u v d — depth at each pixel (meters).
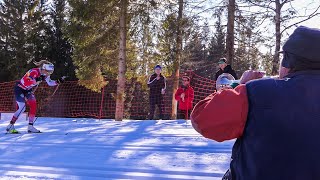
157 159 4.35
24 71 25.52
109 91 17.56
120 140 5.85
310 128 1.15
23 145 5.55
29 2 26.77
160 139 5.89
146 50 12.98
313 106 1.17
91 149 5.10
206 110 1.27
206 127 1.26
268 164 1.16
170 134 6.46
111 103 17.48
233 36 13.33
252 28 13.61
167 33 12.47
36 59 26.31
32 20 26.64
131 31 11.70
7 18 26.64
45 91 20.52
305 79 1.22
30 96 7.15
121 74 10.93
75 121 10.02
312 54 1.22
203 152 4.77
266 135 1.17
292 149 1.14
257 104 1.22
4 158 4.54
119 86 10.86
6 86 17.67
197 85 13.12
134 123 8.81
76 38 12.12
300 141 1.14
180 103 9.23
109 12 11.41
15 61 26.08
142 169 3.83
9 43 26.66
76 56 13.53
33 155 4.73
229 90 1.29
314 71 1.24
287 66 1.30
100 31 11.97
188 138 5.96
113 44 12.33
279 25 13.66
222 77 1.58
